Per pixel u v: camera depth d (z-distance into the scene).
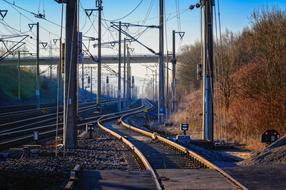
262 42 40.28
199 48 89.12
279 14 39.50
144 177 14.99
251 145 28.44
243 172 16.03
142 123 61.31
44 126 43.69
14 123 47.44
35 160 19.97
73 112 25.48
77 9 25.28
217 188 12.98
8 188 13.24
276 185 13.60
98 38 63.59
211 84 28.59
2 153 21.94
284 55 35.34
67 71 25.28
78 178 13.95
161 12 50.06
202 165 18.92
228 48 52.66
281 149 19.55
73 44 25.14
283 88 33.66
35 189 13.20
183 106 70.19
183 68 90.62
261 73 37.22
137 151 22.91
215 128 36.28
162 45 50.56
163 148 26.16
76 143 25.78
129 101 106.31
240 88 40.12
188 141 27.72
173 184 13.62
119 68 75.38
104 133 40.19
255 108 34.03
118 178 14.77
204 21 28.61
